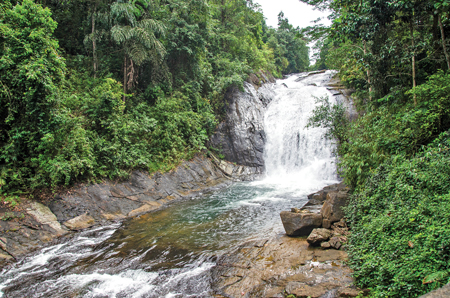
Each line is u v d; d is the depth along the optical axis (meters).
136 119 14.08
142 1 15.03
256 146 20.25
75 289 5.46
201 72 19.47
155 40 14.62
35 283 5.74
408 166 5.80
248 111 21.22
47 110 9.12
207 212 10.62
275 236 7.46
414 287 3.40
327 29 11.09
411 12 8.37
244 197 13.00
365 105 12.26
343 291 4.32
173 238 7.98
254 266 5.79
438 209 4.33
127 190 11.68
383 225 5.00
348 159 8.17
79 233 8.59
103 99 12.25
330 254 5.81
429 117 6.38
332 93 21.17
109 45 16.20
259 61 27.31
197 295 4.99
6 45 8.59
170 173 14.34
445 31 8.89
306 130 18.89
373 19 8.75
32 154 9.32
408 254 3.99
